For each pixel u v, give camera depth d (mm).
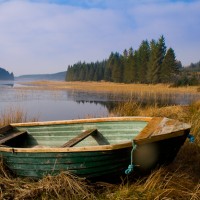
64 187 4273
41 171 4602
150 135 4203
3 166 4934
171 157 4723
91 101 22812
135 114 10398
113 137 5793
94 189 4453
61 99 24344
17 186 4531
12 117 9898
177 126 4492
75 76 115938
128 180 4586
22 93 30453
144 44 68875
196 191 4156
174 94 33125
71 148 4242
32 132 6371
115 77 78750
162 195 4086
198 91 38812
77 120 6055
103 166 4316
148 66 63594
